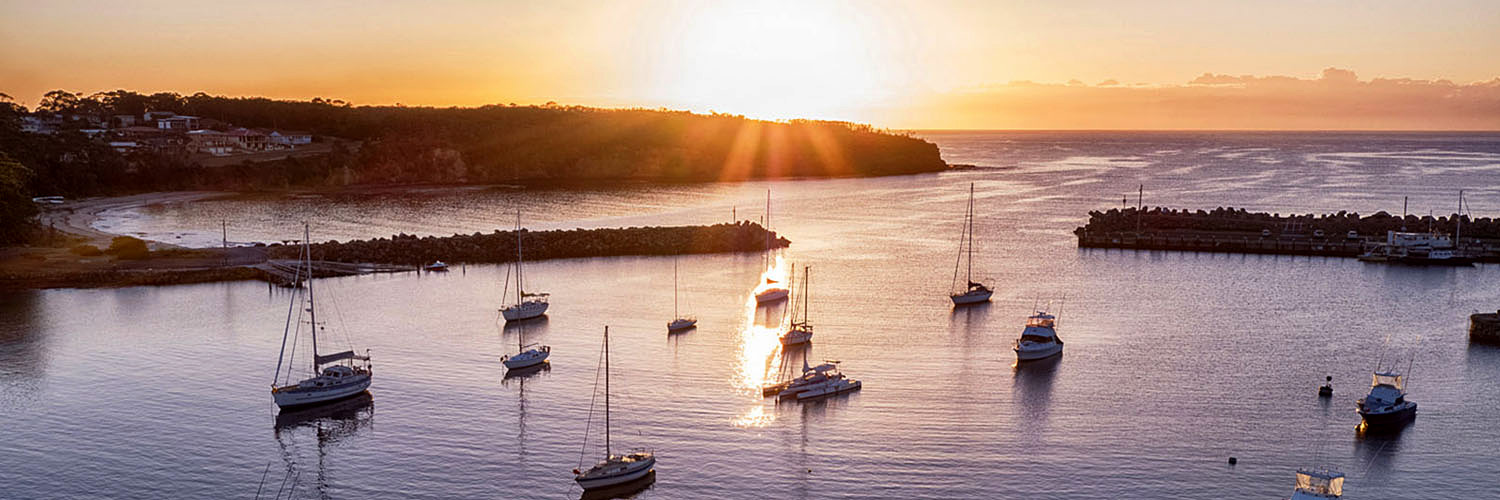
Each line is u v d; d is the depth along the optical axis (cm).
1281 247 15850
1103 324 10569
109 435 7119
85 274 12581
